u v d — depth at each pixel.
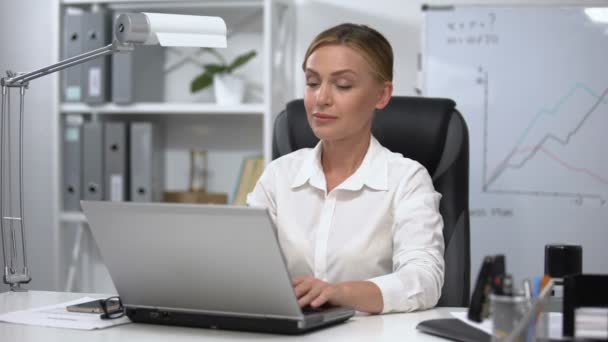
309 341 1.17
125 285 1.30
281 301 1.19
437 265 1.50
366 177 1.63
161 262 1.24
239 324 1.23
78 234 3.33
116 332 1.24
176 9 3.22
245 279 1.19
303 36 3.14
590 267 2.88
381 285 1.39
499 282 1.06
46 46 3.43
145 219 1.22
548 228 2.91
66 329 1.27
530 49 2.92
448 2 3.05
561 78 2.90
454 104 1.82
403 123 1.80
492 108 2.94
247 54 3.04
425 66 2.98
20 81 1.64
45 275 3.48
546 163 2.91
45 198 3.46
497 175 2.94
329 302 1.33
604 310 1.13
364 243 1.60
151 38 1.56
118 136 3.10
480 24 2.95
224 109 2.98
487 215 2.94
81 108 3.13
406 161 1.64
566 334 1.12
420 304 1.42
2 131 1.66
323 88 1.55
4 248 1.67
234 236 1.16
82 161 3.14
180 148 3.31
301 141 1.88
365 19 3.10
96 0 3.10
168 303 1.28
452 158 1.78
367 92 1.56
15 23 3.45
